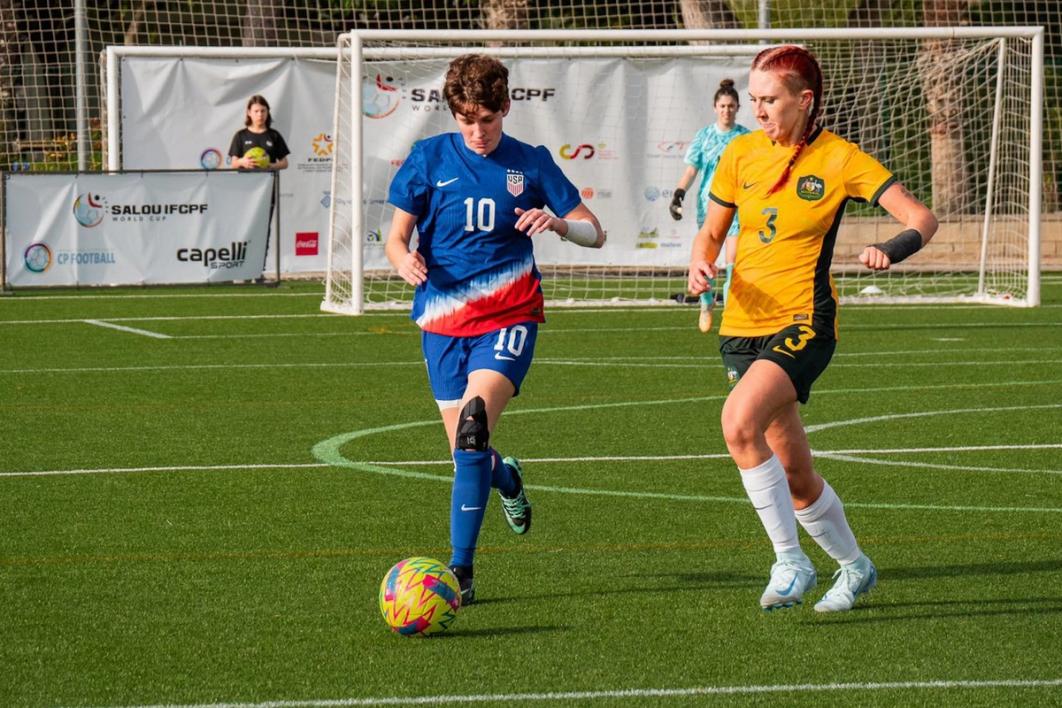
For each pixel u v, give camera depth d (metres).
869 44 65.94
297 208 64.12
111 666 14.41
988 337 45.41
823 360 15.79
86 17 71.56
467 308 17.30
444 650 14.94
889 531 20.42
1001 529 20.52
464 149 17.39
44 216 54.56
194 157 62.81
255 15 77.19
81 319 50.44
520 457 26.00
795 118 15.79
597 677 14.07
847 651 14.90
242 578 17.84
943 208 67.94
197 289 62.03
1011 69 61.59
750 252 16.17
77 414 30.84
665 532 20.30
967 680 13.95
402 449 26.86
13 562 18.59
